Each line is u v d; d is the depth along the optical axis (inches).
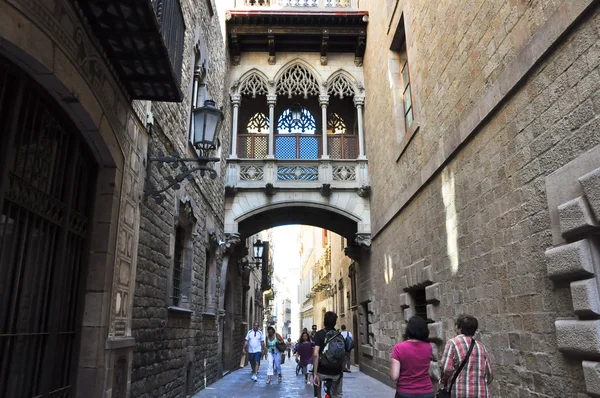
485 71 237.5
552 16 173.5
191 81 364.5
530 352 193.0
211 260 489.4
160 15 189.2
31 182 149.9
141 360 242.2
